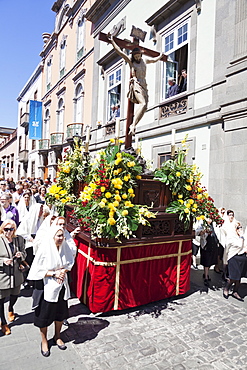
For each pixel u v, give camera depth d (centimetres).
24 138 2573
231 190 635
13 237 343
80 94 1501
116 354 290
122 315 377
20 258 341
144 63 439
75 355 286
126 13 1083
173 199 429
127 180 363
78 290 416
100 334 327
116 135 404
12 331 329
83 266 403
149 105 959
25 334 324
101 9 1227
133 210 363
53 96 1911
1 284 319
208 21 739
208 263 508
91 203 362
